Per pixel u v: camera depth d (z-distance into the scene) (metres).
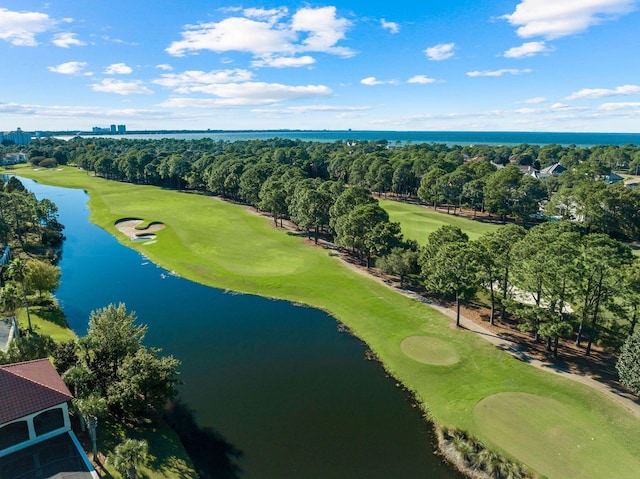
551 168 170.50
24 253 75.38
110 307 35.53
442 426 32.41
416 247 66.50
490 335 46.25
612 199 88.50
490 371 39.56
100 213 110.88
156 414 33.34
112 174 181.38
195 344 45.56
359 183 153.25
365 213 67.00
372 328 49.12
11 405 27.03
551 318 40.75
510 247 50.62
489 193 108.44
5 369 28.80
